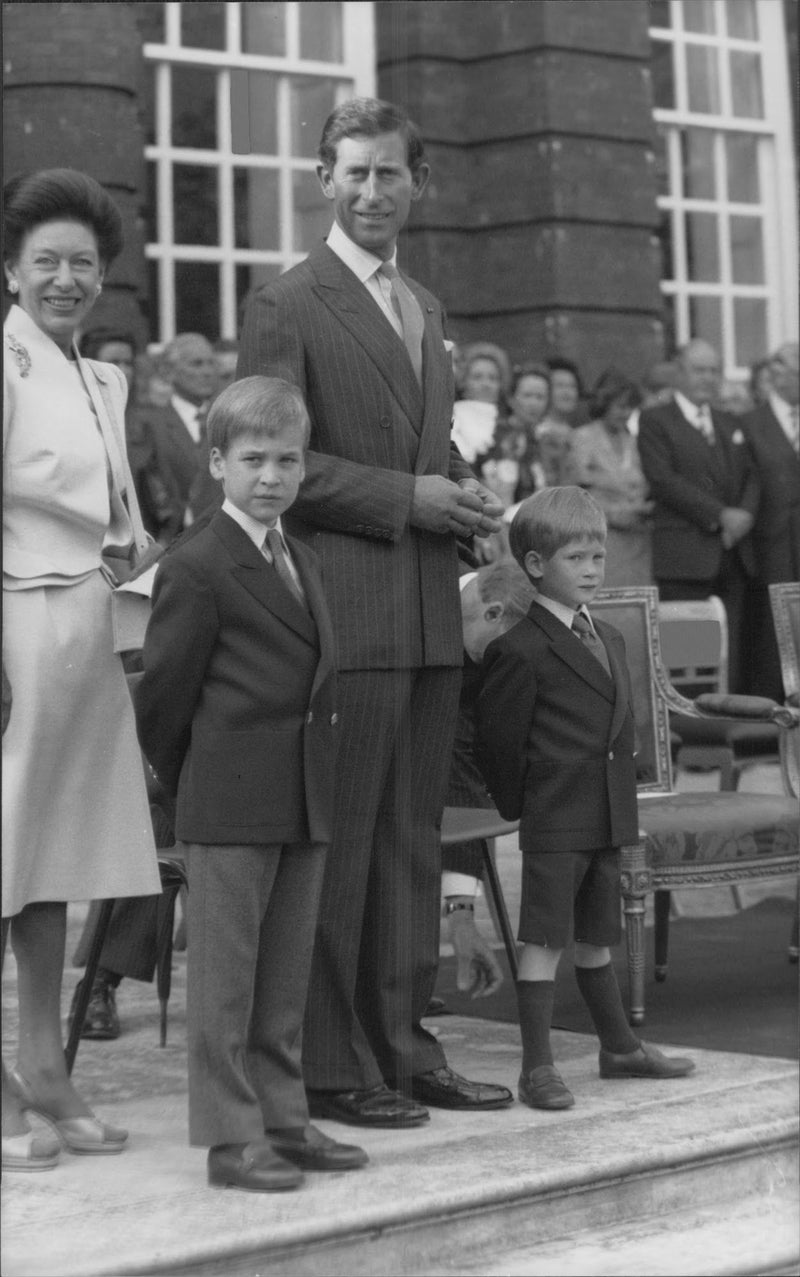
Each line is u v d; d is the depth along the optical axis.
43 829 4.03
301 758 3.94
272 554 3.99
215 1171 3.91
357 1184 3.96
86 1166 3.93
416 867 4.50
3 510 3.82
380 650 4.36
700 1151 4.32
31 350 4.04
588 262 6.69
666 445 6.39
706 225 6.32
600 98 6.44
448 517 4.40
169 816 4.25
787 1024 4.98
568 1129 4.38
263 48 8.98
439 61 6.66
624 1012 4.91
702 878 5.12
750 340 6.23
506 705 4.59
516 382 6.93
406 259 5.84
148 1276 3.61
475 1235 4.00
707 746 5.57
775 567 6.03
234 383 3.98
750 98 6.10
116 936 4.88
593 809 4.61
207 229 8.89
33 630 3.97
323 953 4.34
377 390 4.40
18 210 4.03
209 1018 3.91
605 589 5.62
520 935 4.60
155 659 3.87
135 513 4.19
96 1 8.14
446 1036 5.03
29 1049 4.03
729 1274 3.98
